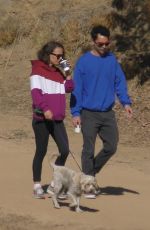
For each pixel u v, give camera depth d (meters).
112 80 16.30
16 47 38.28
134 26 35.72
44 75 15.73
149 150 24.75
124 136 26.91
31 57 37.22
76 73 16.19
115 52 34.25
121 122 28.31
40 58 15.83
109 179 19.17
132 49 34.22
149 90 31.00
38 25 38.84
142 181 19.06
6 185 17.86
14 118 30.06
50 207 15.46
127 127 27.83
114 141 16.30
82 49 35.47
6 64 37.00
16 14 40.41
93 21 36.69
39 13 39.72
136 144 25.73
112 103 16.31
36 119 15.86
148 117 28.44
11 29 39.09
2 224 14.09
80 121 16.30
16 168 20.30
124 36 35.25
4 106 32.03
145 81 31.69
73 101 16.14
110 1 38.03
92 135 16.17
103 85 16.16
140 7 36.53
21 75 35.56
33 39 38.34
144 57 33.25
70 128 28.36
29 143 25.39
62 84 15.86
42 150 16.12
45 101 15.63
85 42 35.97
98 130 16.41
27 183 18.14
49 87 15.72
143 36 34.94
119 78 16.39
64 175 14.96
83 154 16.22
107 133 16.30
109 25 36.34
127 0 37.12
